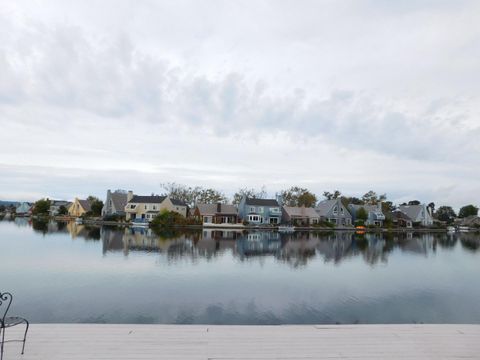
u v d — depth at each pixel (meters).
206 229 50.69
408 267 21.70
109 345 5.70
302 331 6.63
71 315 10.88
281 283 15.85
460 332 6.71
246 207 65.81
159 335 6.21
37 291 13.53
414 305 13.05
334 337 6.34
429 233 61.12
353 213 74.56
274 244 32.38
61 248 25.52
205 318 10.90
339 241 37.94
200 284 15.15
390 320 11.25
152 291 13.80
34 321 10.27
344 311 12.04
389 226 69.00
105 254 22.77
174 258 21.81
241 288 14.68
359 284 16.22
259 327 6.80
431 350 5.82
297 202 82.00
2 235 35.12
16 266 18.42
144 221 57.50
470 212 101.62
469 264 23.59
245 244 31.39
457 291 15.38
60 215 89.94
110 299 12.61
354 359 5.40
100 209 75.75
